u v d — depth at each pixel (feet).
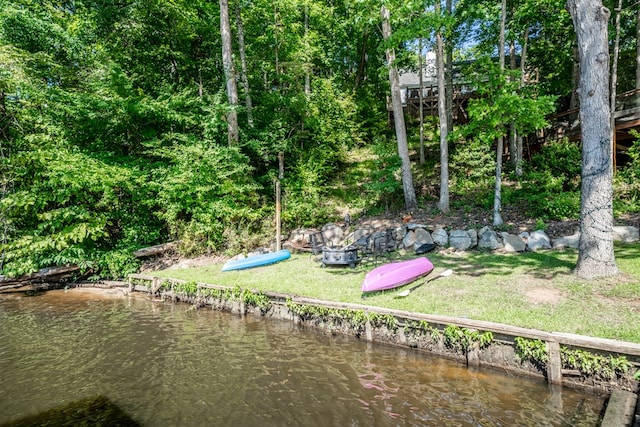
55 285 35.37
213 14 54.60
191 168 40.11
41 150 34.53
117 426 12.27
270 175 46.78
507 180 40.96
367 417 12.09
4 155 34.55
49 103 38.75
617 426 10.26
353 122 58.18
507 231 30.86
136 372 16.38
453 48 49.57
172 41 52.49
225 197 40.65
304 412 12.63
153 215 41.55
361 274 26.37
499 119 26.99
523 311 16.33
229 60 45.34
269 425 11.93
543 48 46.62
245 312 24.67
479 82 28.22
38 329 22.77
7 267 32.17
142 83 49.37
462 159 40.96
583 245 19.74
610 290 17.22
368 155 58.95
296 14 55.57
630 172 33.32
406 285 22.26
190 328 22.40
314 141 53.42
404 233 34.60
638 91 34.55
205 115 46.68
